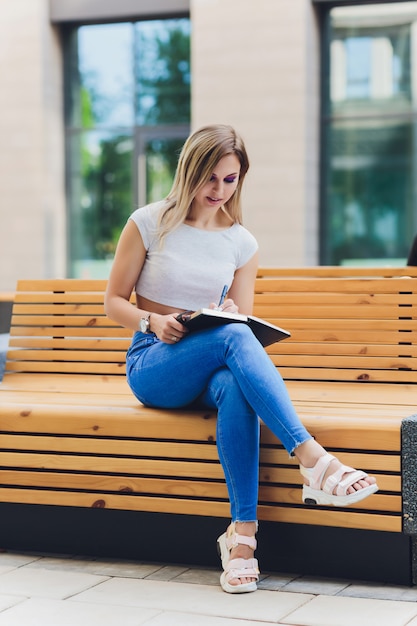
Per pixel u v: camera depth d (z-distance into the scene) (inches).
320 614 110.0
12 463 134.9
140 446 128.6
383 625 106.3
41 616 110.4
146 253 134.0
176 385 125.7
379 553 120.6
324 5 409.4
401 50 404.5
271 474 123.0
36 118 442.6
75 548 134.0
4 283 450.3
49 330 165.3
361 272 156.8
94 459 130.8
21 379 161.6
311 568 123.6
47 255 448.1
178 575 125.1
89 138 453.1
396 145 407.5
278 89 403.5
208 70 411.5
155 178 446.6
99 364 162.1
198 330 124.4
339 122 412.5
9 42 443.5
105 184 453.1
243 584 117.1
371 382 151.3
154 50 441.4
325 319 154.3
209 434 125.0
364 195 411.2
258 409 117.0
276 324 156.3
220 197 130.0
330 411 125.1
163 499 127.5
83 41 450.3
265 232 408.5
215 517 127.3
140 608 112.8
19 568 128.9
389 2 404.2
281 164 405.1
